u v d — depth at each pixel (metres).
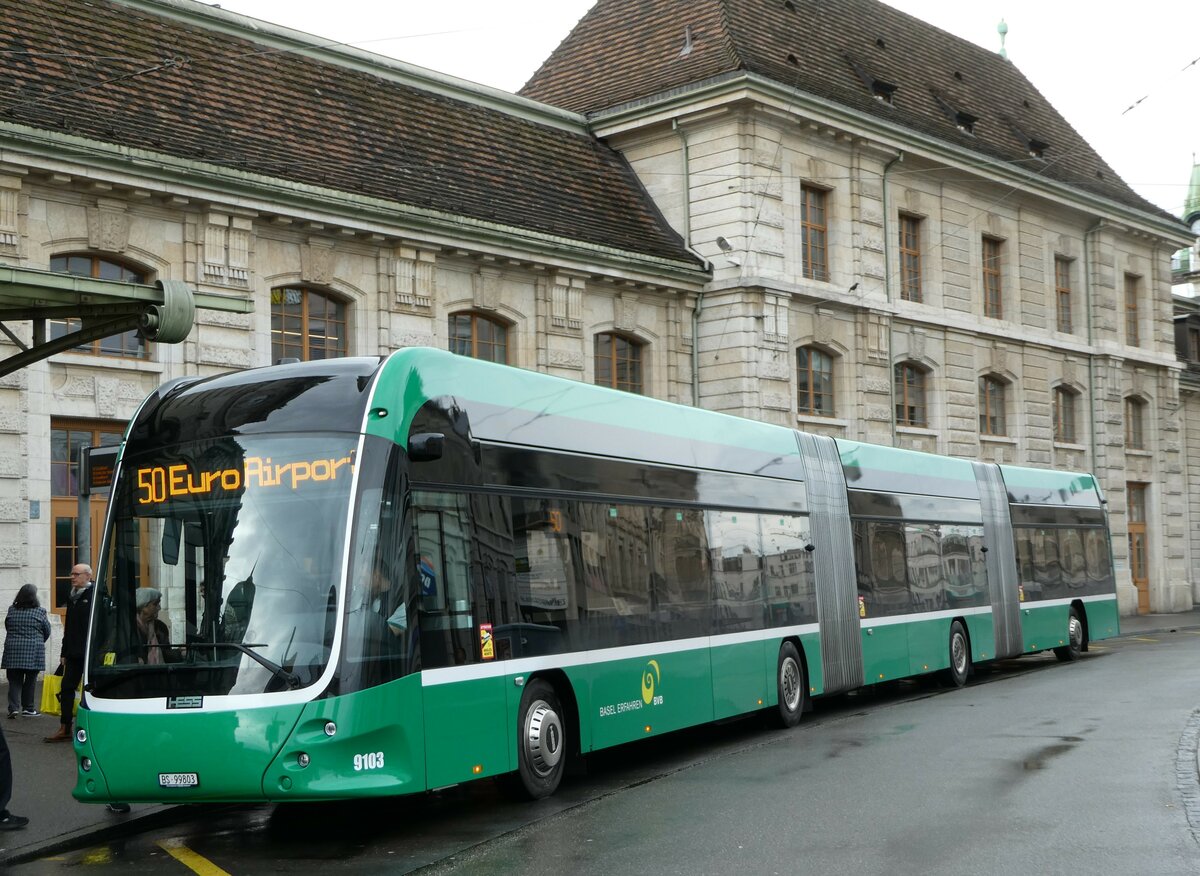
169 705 9.81
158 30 23.98
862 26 39.38
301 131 24.84
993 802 11.05
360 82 27.61
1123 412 45.72
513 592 11.62
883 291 35.28
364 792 9.72
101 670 10.15
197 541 10.19
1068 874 8.41
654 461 14.44
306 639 9.76
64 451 20.80
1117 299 45.78
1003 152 39.88
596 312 29.33
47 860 10.07
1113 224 44.91
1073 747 14.20
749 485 16.73
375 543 10.05
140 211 21.34
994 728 16.05
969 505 24.14
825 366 34.03
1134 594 45.47
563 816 10.98
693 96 31.64
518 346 27.62
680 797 11.80
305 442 10.27
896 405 36.53
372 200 24.22
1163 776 12.23
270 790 9.57
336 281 24.22
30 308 11.77
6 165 19.55
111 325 11.70
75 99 21.00
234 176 22.05
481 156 28.98
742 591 16.12
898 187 36.44
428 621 10.45
